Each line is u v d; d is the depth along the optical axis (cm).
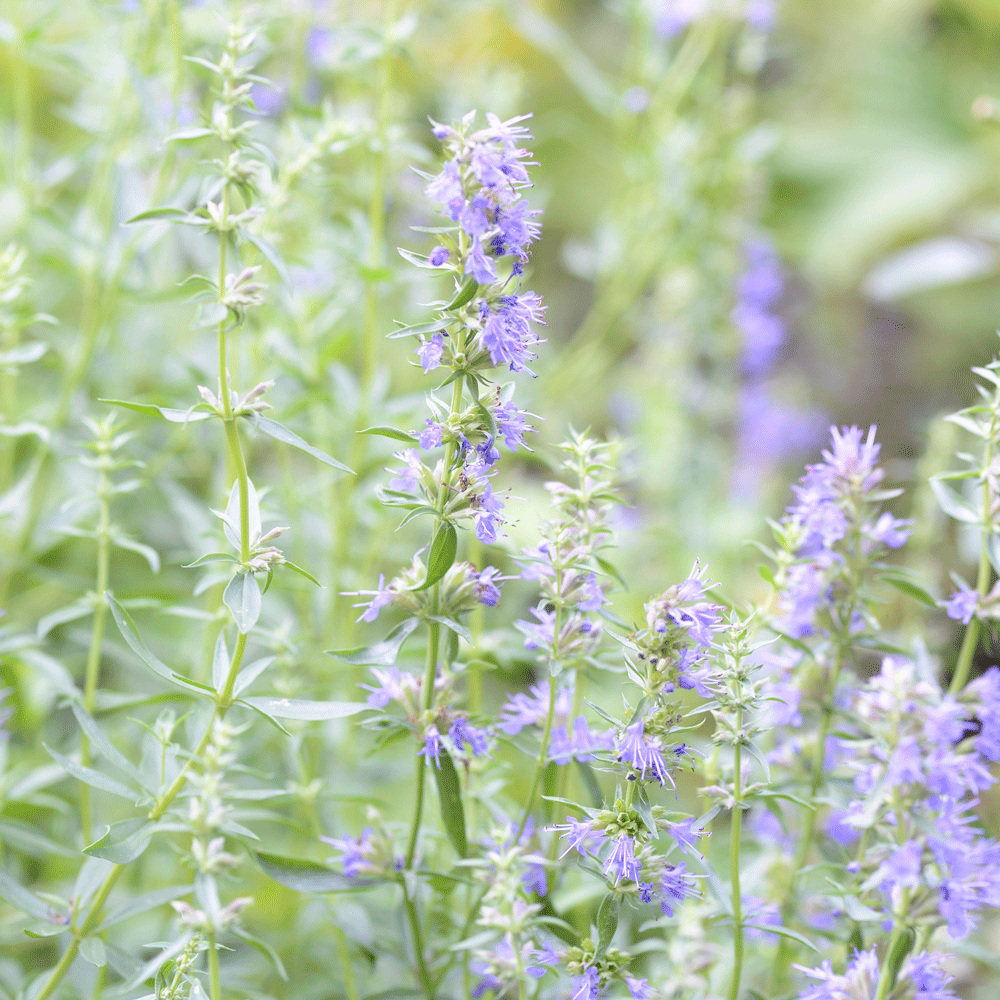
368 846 144
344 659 142
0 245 174
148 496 172
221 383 141
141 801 142
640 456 213
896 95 302
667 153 192
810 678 148
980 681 144
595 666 145
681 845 141
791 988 151
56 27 189
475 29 214
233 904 141
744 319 216
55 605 177
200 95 168
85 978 148
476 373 141
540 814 149
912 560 164
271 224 158
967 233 282
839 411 287
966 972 159
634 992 142
